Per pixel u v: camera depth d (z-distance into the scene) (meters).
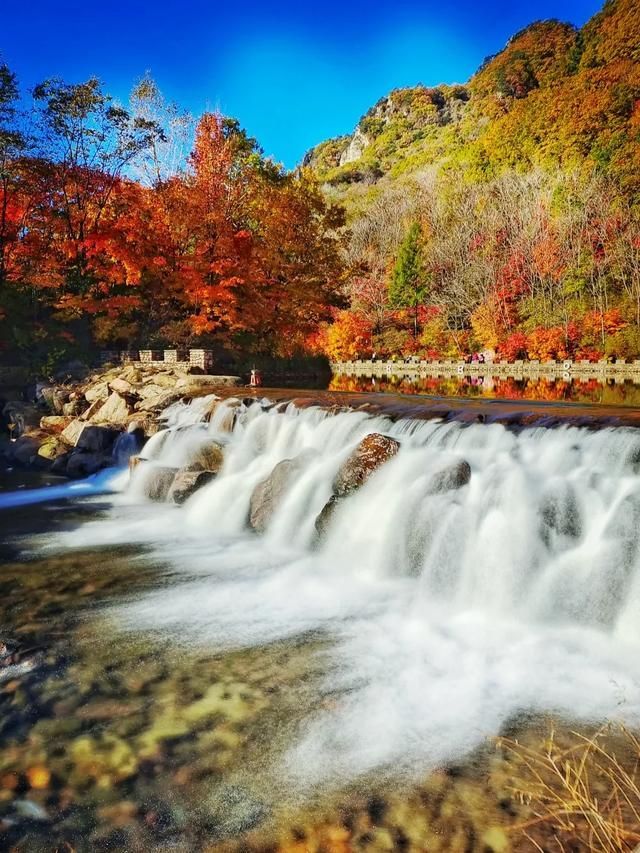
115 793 3.57
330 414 12.31
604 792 3.53
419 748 4.04
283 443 12.62
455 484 8.05
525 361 59.06
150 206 27.33
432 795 3.56
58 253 26.59
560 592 6.21
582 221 67.81
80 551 8.70
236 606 6.62
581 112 85.88
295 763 3.87
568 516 6.92
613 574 6.04
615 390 29.14
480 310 67.81
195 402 16.42
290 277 30.67
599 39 101.50
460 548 7.01
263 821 3.37
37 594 6.91
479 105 140.88
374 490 8.82
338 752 3.99
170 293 27.27
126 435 15.44
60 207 26.88
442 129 163.88
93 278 26.91
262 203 29.78
